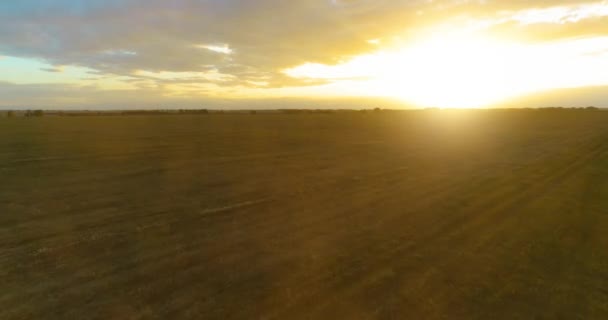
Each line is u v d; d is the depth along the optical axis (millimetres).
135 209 10617
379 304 5547
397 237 8562
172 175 16047
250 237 8414
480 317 5281
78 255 7203
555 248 8102
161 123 60938
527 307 5613
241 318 5055
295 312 5258
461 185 14453
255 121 70250
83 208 10664
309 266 6871
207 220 9664
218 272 6527
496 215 10484
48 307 5270
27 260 6922
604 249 8156
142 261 6957
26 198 11727
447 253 7652
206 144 28750
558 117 101062
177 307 5312
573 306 5699
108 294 5664
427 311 5395
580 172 17922
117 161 19688
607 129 50781
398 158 22016
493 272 6809
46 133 37594
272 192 13039
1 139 30797
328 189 13594
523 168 18703
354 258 7297
